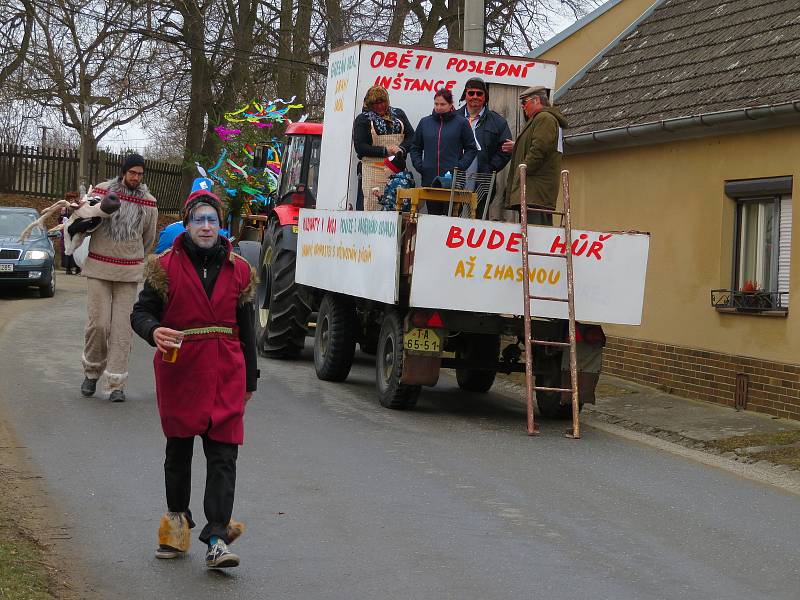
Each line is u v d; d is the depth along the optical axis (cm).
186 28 3198
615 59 1600
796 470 863
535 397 1207
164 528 575
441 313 1018
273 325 1394
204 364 550
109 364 1004
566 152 1483
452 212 1073
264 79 3322
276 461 815
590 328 1032
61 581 534
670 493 775
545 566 589
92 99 3678
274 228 1491
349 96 1238
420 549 611
